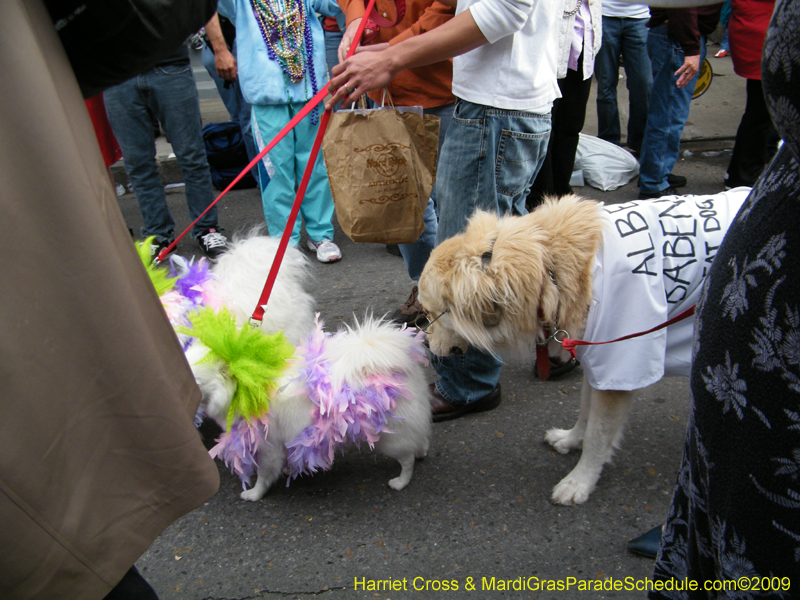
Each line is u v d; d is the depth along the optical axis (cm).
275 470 211
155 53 86
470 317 175
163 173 591
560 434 237
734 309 80
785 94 66
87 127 81
